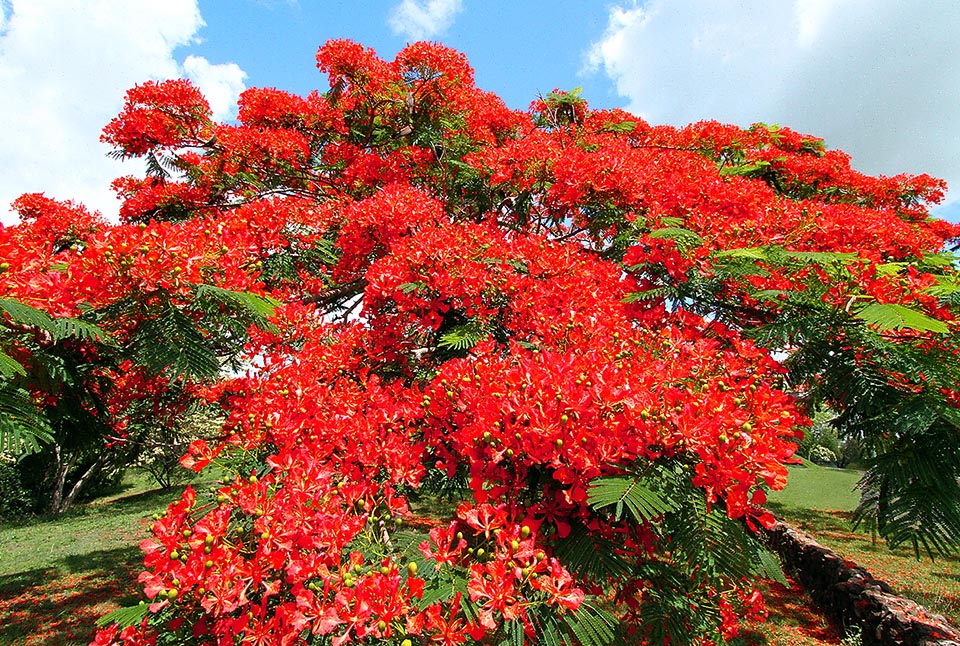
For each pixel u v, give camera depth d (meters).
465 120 6.38
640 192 4.28
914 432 2.37
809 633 5.64
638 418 2.04
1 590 7.44
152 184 7.27
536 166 4.57
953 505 2.36
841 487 13.32
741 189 4.44
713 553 1.95
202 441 2.69
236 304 2.82
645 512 1.81
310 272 4.94
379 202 4.37
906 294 2.68
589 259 4.09
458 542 2.32
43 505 16.16
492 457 2.22
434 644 1.90
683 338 2.99
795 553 7.46
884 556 7.90
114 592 7.27
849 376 2.74
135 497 18.48
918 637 4.53
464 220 5.53
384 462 2.73
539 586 1.91
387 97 6.14
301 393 3.10
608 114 7.71
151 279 2.47
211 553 1.98
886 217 4.48
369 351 3.76
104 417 3.46
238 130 6.63
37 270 2.45
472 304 3.55
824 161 7.37
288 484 2.35
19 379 2.37
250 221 4.44
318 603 1.87
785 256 3.12
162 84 6.49
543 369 2.38
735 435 1.99
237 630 1.90
